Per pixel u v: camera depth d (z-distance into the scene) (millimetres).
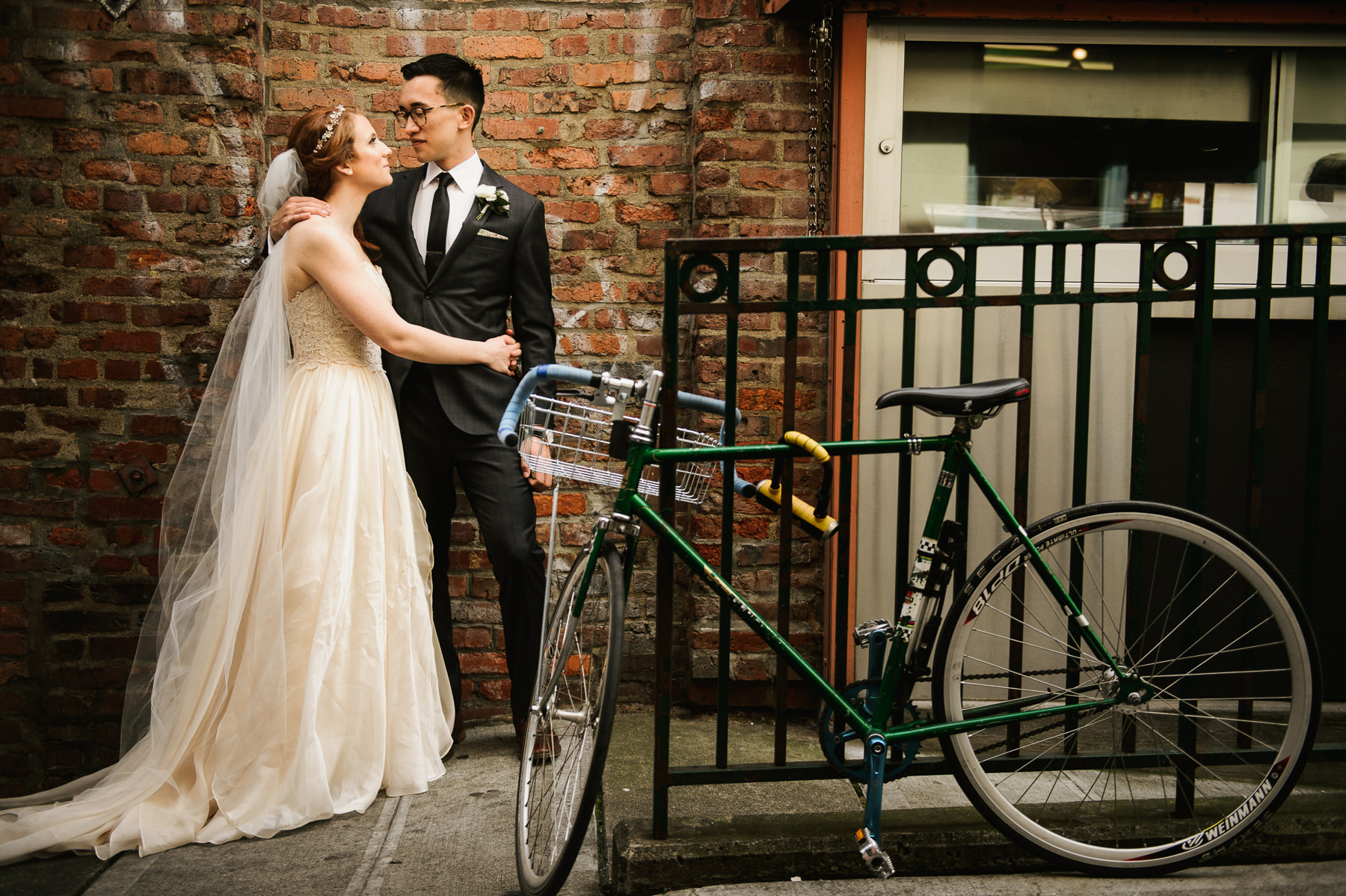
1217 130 2971
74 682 2932
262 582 2365
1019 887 1887
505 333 2869
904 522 2088
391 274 2752
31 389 2887
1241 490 2965
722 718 2006
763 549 2979
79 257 2869
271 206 2568
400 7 3045
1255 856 1979
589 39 3061
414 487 2672
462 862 2129
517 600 2703
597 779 1723
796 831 1977
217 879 2061
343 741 2406
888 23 2883
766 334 2977
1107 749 2500
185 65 2863
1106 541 2889
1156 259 2000
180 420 2920
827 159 2941
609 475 1969
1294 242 1994
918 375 2924
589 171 3082
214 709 2371
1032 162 2961
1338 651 2990
